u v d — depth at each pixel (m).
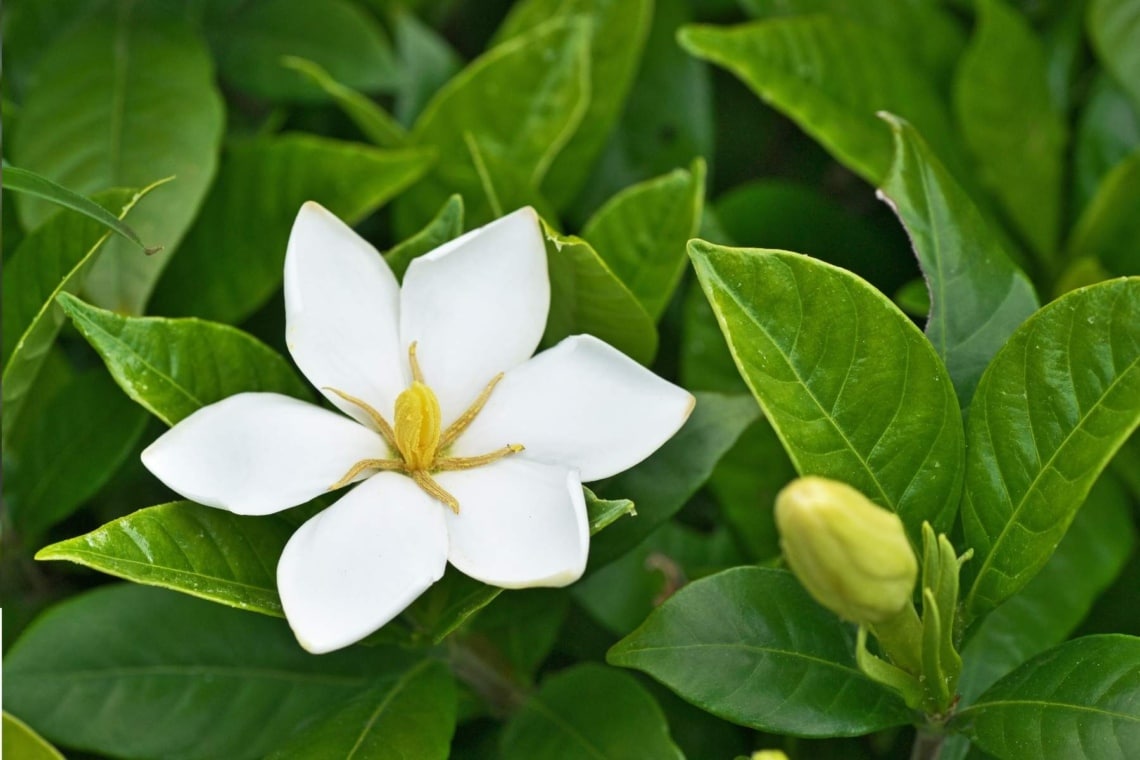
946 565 0.56
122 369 0.57
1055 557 0.63
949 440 0.57
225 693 0.60
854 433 0.57
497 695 0.62
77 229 0.60
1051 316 0.56
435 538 0.56
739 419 0.59
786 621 0.57
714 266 0.56
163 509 0.56
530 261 0.58
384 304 0.58
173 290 0.64
